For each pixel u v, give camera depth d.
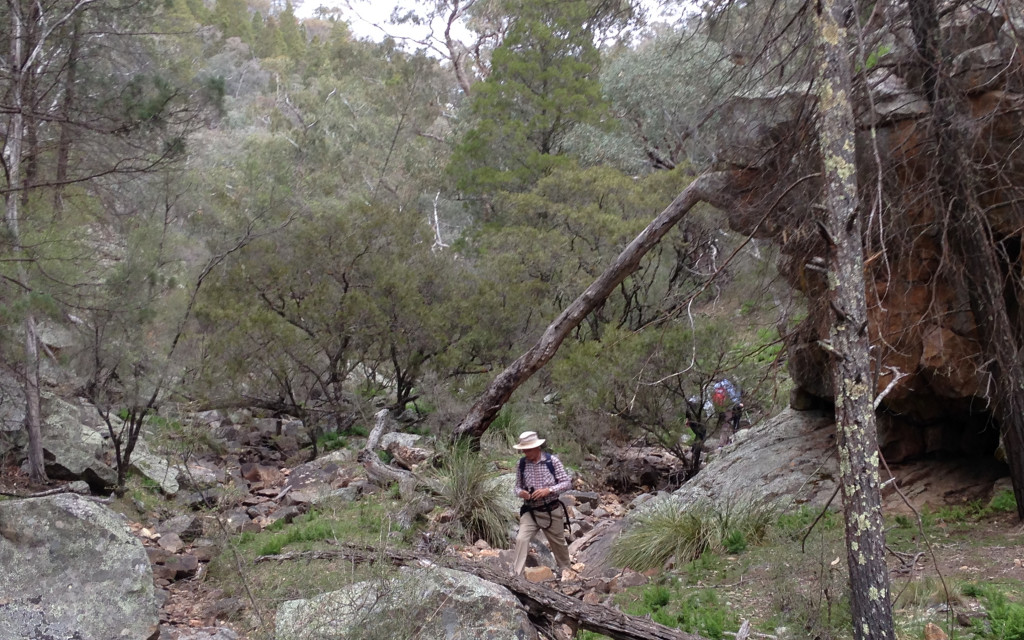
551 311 16.38
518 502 9.87
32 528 5.78
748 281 10.36
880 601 3.96
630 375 12.35
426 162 33.66
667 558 8.24
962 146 6.65
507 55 25.88
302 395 15.53
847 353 4.11
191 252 14.54
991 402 8.05
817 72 4.95
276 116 32.88
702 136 9.07
